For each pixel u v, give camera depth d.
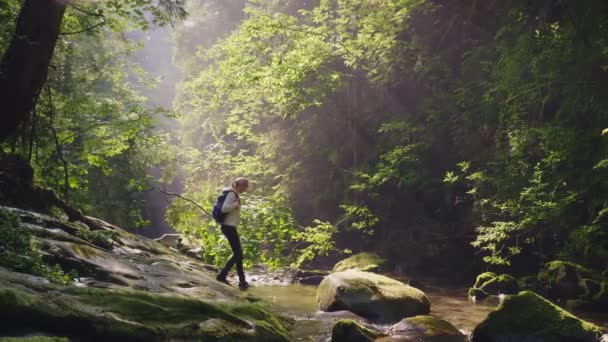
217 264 11.20
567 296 9.48
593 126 10.17
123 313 4.84
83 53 14.75
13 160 9.87
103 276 6.80
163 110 16.25
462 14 14.92
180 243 14.79
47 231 7.62
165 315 5.09
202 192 17.72
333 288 8.12
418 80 15.55
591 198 10.00
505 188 11.14
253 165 18.75
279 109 17.62
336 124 18.17
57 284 5.37
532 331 6.14
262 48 15.53
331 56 15.49
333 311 7.89
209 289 7.84
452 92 14.95
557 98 11.73
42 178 13.50
